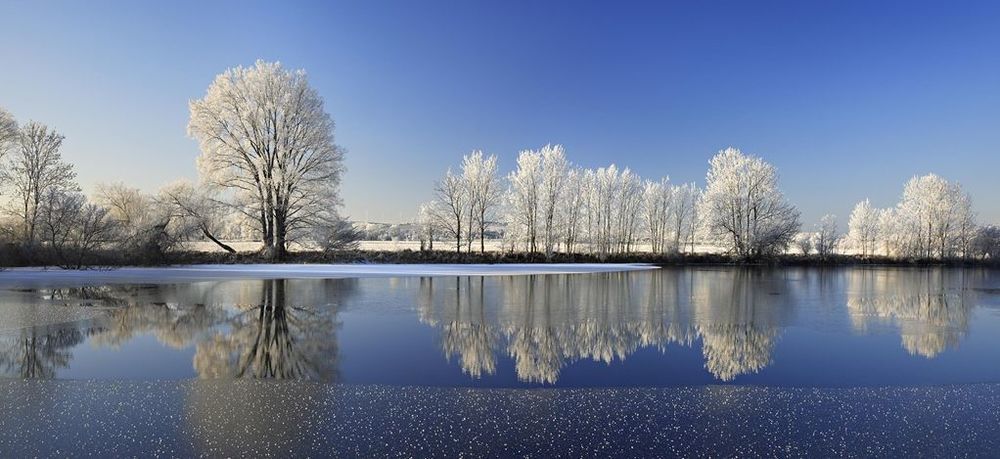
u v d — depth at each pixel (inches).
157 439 224.5
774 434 237.1
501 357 388.8
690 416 259.9
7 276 1034.1
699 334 497.0
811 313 647.8
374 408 266.8
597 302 733.3
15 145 1352.1
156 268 1282.0
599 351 415.2
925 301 808.3
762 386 316.2
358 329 499.8
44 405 268.5
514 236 2293.3
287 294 775.1
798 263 2215.8
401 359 378.6
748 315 624.1
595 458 209.0
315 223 1491.1
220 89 1409.9
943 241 2527.1
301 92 1465.3
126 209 1879.9
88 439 224.4
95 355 383.9
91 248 1249.4
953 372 355.9
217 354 389.4
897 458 213.6
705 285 1059.9
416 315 589.6
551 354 402.0
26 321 523.5
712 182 2346.2
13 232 1295.5
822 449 221.5
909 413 266.8
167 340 439.5
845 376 343.0
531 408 269.4
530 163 2256.4
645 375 340.8
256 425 241.9
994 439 233.5
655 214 2689.5
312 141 1466.5
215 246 1876.2
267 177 1448.1
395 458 206.5
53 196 1291.8
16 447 215.8
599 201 2506.2
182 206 1441.9
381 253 1732.3
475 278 1140.5
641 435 234.4
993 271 1824.6
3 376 325.1
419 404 273.7
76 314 568.1
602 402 280.7
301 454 209.8
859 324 564.7
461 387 306.3
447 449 215.9
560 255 2149.4
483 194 2203.5
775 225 2187.5
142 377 323.6
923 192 2598.4
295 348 412.5
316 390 297.1
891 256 2598.4
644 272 1512.1
